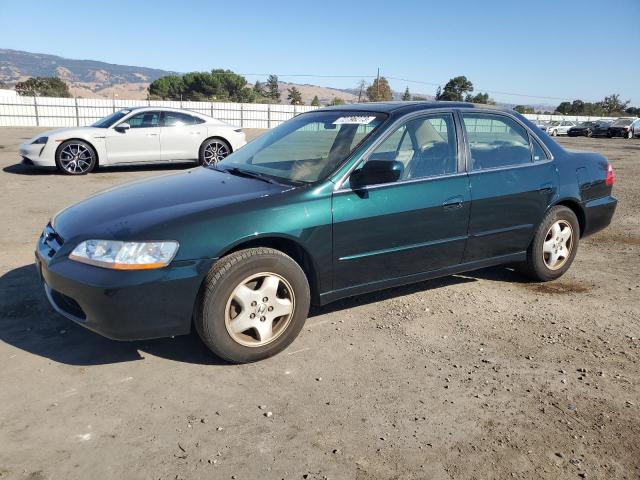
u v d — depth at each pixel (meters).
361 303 4.28
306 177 3.56
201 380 3.06
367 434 2.60
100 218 3.25
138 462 2.36
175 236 2.98
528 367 3.30
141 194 3.62
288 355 3.39
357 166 3.54
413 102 4.18
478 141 4.21
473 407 2.85
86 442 2.49
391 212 3.62
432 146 3.94
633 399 2.96
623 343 3.66
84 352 3.35
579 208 4.84
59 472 2.29
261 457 2.41
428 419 2.73
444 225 3.91
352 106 4.33
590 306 4.32
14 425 2.60
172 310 3.00
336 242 3.44
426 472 2.34
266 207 3.22
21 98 32.03
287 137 4.32
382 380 3.11
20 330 3.63
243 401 2.86
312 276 3.49
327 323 3.88
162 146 11.52
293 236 3.25
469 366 3.30
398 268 3.80
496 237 4.27
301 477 2.29
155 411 2.75
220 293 3.05
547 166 4.54
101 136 10.89
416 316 4.04
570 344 3.63
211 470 2.32
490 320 4.00
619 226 7.30
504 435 2.62
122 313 2.91
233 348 3.17
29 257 5.23
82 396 2.87
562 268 4.84
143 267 2.90
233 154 4.57
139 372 3.13
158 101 36.44
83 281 2.92
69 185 9.56
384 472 2.34
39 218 6.94
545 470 2.37
